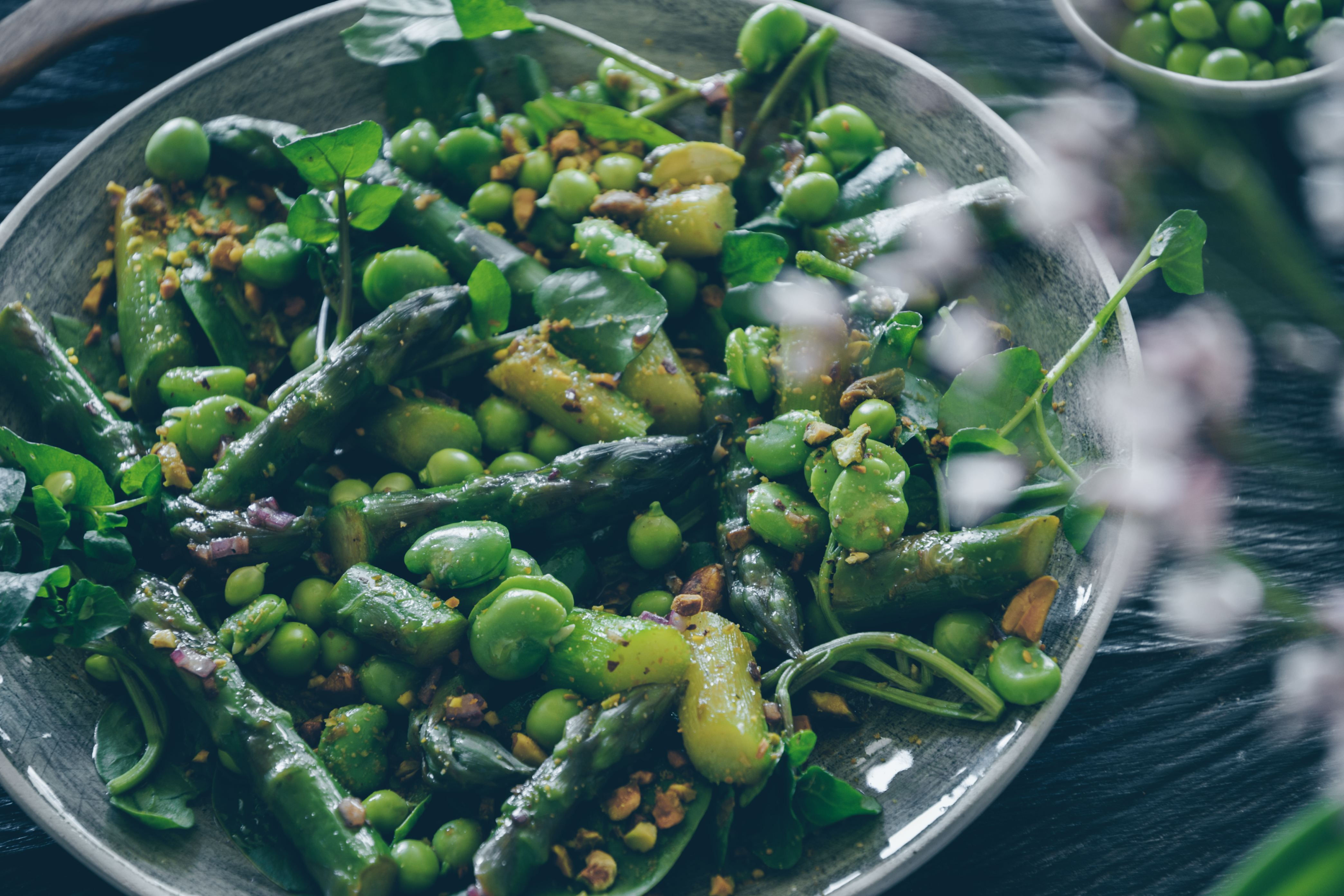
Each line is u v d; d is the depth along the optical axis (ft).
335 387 1.42
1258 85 1.62
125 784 1.37
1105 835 1.46
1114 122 1.68
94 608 1.36
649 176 1.53
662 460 1.42
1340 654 1.51
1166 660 1.52
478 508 1.41
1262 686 1.51
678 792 1.35
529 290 1.49
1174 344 1.60
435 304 1.44
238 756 1.36
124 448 1.44
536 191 1.53
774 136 1.57
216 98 1.55
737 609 1.42
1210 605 1.53
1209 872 1.45
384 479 1.45
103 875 1.34
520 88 1.60
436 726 1.36
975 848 1.46
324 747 1.37
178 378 1.47
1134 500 1.40
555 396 1.45
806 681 1.40
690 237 1.50
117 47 1.73
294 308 1.51
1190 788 1.48
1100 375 1.45
